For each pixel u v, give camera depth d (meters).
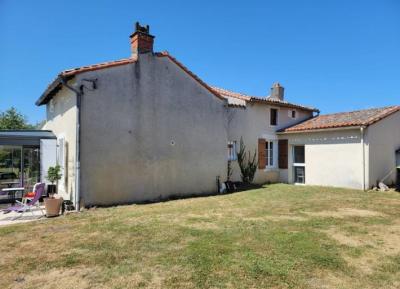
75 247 5.46
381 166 14.58
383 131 14.87
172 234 6.23
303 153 17.25
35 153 11.92
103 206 9.91
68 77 9.98
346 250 5.23
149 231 6.50
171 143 12.05
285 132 17.47
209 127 13.55
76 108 9.59
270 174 17.78
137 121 11.01
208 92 13.62
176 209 9.28
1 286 3.90
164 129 11.83
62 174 10.88
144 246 5.45
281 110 18.61
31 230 6.74
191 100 12.88
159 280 4.01
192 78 12.98
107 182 10.12
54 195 10.88
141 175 11.03
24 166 11.61
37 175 11.79
